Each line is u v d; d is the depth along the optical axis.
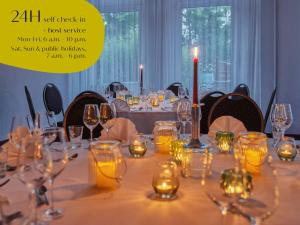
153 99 4.16
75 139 1.77
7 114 5.63
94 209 0.94
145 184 1.14
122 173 1.16
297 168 1.31
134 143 1.50
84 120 1.80
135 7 6.67
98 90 6.83
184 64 6.52
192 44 6.45
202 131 3.78
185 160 1.21
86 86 6.91
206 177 0.93
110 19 6.76
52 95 5.41
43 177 0.90
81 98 2.79
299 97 6.13
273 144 1.74
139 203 0.98
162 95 4.70
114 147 1.13
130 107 3.87
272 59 6.20
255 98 6.29
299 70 6.10
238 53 6.29
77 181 1.18
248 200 0.83
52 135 1.19
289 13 6.07
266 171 0.91
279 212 0.90
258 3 6.16
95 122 1.79
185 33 6.48
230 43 6.31
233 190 0.84
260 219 0.78
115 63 6.80
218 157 1.44
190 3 6.42
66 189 1.10
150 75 6.70
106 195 1.05
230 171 0.88
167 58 6.59
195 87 1.47
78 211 0.93
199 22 6.40
